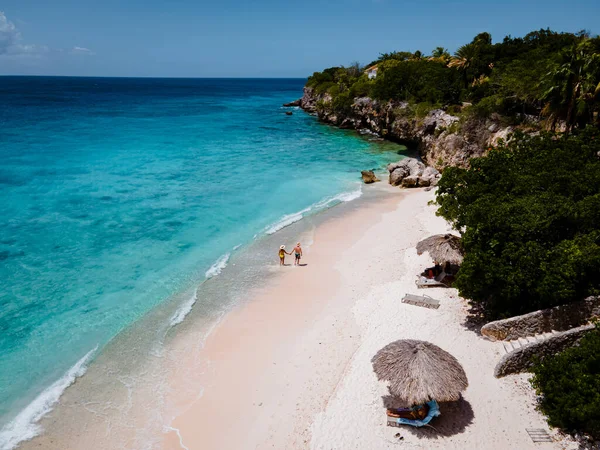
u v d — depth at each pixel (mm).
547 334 15656
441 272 21953
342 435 12742
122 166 48094
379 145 66125
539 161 20891
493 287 17000
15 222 30344
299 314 20031
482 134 42031
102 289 22031
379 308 19516
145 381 15820
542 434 12336
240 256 26281
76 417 14164
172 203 35562
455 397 12141
